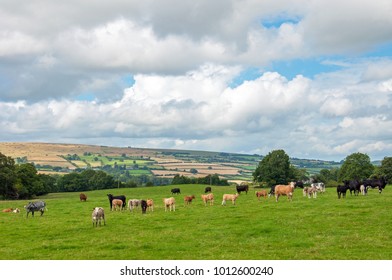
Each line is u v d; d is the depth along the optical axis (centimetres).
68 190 15138
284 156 12175
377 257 2372
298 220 3491
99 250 2716
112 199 5234
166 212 4428
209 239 2931
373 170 11819
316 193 5616
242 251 2584
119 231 3372
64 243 2955
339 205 4194
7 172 10425
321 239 2817
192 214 4150
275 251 2555
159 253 2594
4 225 3950
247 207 4506
